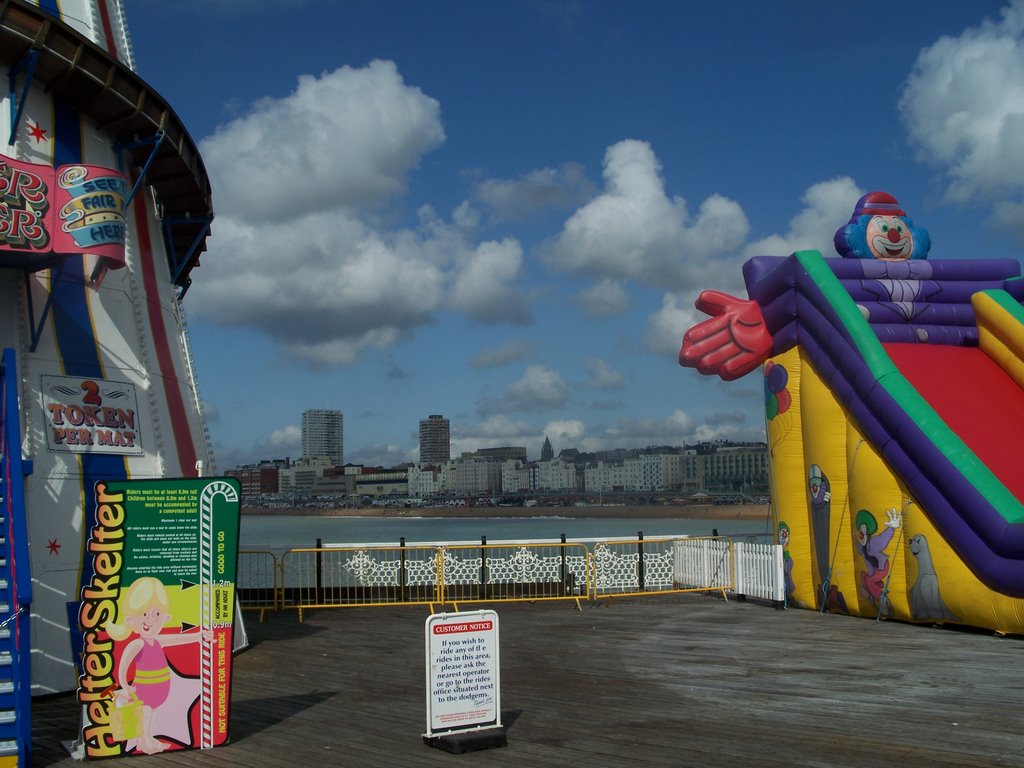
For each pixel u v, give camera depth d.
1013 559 12.93
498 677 8.54
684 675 11.36
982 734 8.45
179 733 8.09
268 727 8.91
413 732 8.69
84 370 11.80
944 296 17.97
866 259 18.03
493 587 19.41
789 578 17.44
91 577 8.01
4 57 11.48
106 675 7.95
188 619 8.23
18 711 7.37
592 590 19.77
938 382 16.30
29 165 10.33
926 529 14.35
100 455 11.64
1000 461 14.38
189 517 8.34
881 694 10.12
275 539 101.19
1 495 8.83
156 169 14.09
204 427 14.80
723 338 18.48
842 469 16.28
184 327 15.11
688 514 175.88
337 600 18.92
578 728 8.79
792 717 9.14
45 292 11.58
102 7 14.84
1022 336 16.28
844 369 16.05
